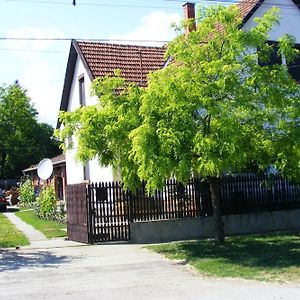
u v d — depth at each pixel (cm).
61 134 1462
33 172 4784
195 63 1294
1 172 6888
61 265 1231
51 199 2536
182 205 1697
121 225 1627
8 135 6925
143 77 2348
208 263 1182
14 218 2755
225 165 1188
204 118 1233
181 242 1583
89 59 2377
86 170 2547
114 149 1414
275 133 1328
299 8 2164
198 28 1343
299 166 1292
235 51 1262
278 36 2095
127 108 1352
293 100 1307
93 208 1608
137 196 1647
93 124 1394
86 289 965
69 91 2678
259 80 1252
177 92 1187
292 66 2070
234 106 1234
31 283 1032
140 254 1375
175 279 1033
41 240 1719
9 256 1386
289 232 1736
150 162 1166
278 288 905
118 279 1052
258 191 1844
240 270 1080
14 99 7012
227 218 1773
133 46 2595
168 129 1168
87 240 1595
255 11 2027
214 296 865
